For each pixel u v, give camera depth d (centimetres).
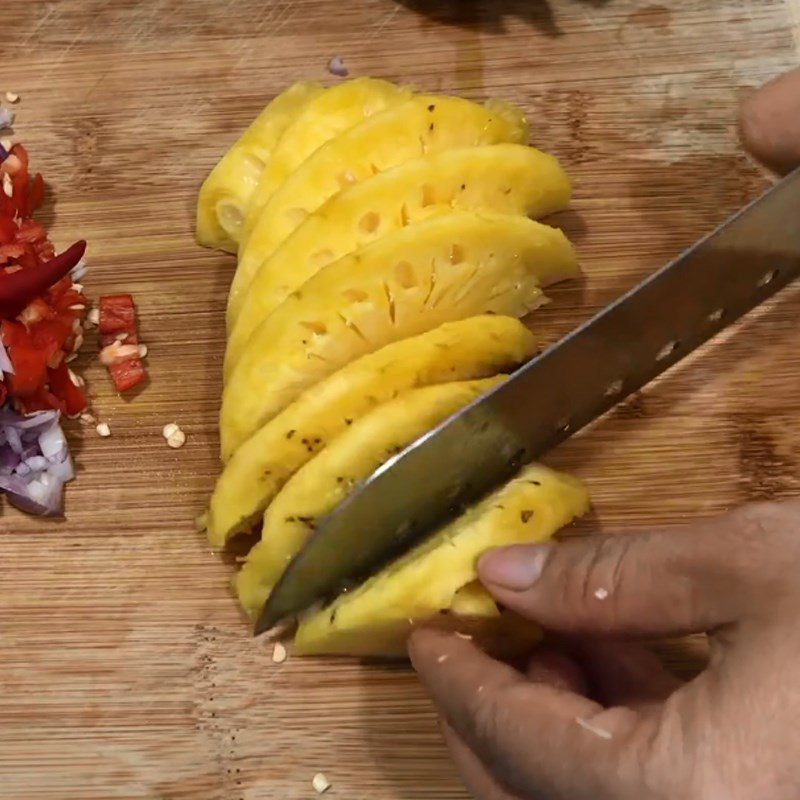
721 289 41
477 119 42
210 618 42
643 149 46
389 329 41
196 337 44
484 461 40
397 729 41
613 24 47
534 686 36
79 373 44
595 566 36
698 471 43
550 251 42
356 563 40
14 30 47
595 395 42
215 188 44
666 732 34
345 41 47
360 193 40
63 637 42
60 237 45
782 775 33
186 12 47
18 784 41
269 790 41
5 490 42
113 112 47
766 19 47
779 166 43
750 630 34
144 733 41
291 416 39
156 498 43
